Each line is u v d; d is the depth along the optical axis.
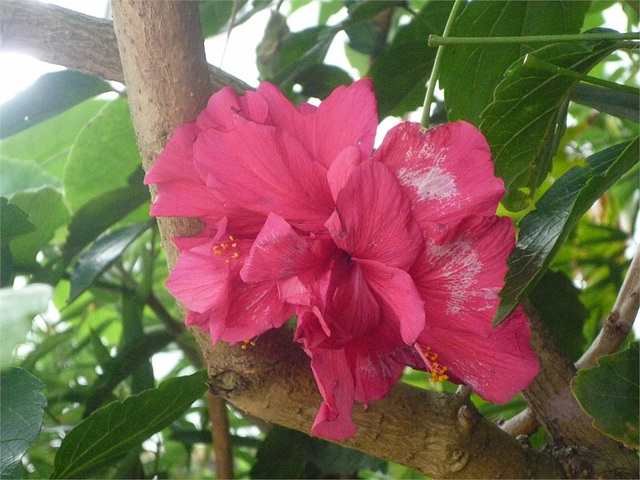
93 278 0.40
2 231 0.36
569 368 0.33
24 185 0.50
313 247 0.24
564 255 0.55
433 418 0.30
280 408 0.30
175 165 0.26
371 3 0.42
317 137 0.25
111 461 0.35
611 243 0.56
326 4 0.58
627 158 0.27
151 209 0.26
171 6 0.26
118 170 0.48
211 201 0.26
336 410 0.24
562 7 0.37
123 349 0.44
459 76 0.37
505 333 0.26
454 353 0.26
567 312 0.43
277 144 0.24
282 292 0.24
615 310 0.33
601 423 0.28
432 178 0.23
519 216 0.42
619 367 0.28
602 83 0.28
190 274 0.25
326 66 0.46
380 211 0.23
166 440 0.49
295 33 0.47
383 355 0.26
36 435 0.26
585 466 0.32
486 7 0.36
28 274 0.45
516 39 0.27
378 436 0.30
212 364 0.30
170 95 0.27
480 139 0.23
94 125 0.46
